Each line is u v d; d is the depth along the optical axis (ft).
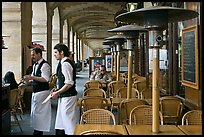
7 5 35.37
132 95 23.79
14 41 35.83
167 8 10.92
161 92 28.12
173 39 24.54
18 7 35.45
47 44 54.19
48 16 55.67
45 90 19.94
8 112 21.29
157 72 11.71
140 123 14.39
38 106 19.90
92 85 31.55
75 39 129.80
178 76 23.84
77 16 92.02
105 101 19.83
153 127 11.94
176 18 12.09
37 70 19.95
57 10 69.67
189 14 11.70
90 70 54.34
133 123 14.37
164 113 17.98
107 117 14.40
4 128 20.04
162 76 28.45
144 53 43.32
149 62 37.09
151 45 11.54
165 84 27.78
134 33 19.22
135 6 30.89
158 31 11.41
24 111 30.50
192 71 18.51
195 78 17.90
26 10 38.93
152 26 11.23
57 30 70.95
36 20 53.72
